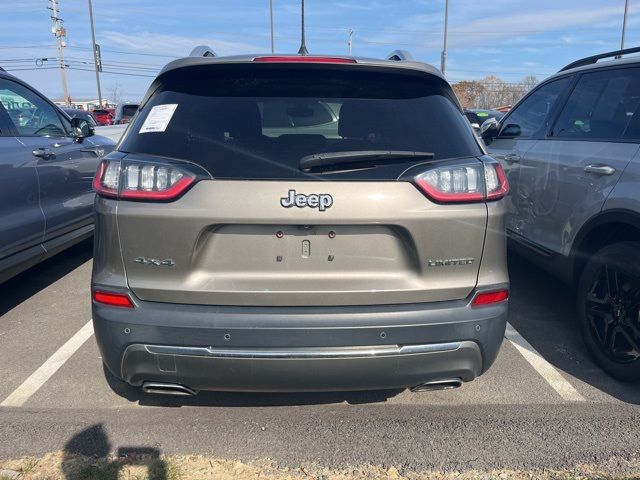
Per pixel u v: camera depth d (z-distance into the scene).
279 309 2.33
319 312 2.32
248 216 2.25
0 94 4.22
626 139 3.30
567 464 2.58
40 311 4.37
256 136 2.42
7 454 2.61
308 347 2.30
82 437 2.75
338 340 2.31
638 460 2.60
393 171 2.34
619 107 3.53
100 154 5.65
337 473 2.51
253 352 2.29
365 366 2.33
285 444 2.71
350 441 2.74
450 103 2.70
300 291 2.33
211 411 2.99
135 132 2.52
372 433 2.80
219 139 2.40
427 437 2.77
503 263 2.50
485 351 2.46
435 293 2.39
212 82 2.63
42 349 3.71
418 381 2.41
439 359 2.38
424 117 2.57
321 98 2.57
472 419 2.93
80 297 4.68
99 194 2.40
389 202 2.29
